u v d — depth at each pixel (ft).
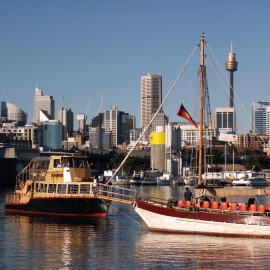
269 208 209.87
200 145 245.04
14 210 315.78
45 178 313.12
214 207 214.07
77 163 309.83
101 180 326.65
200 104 246.88
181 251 183.73
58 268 160.04
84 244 199.21
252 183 589.32
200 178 241.76
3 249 189.57
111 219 281.74
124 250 186.60
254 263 166.61
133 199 259.80
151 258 173.37
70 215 295.28
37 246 195.52
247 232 208.33
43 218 285.64
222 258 173.06
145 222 228.43
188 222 217.36
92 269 159.22
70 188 296.71
